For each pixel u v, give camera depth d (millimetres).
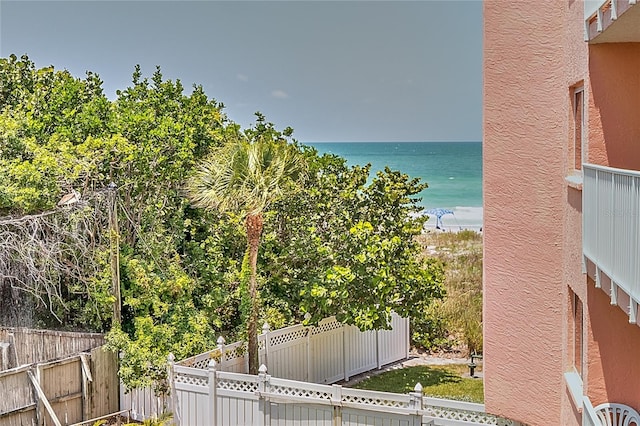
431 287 15969
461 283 27078
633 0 5355
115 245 14414
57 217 14141
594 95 6977
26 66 20250
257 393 12359
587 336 6930
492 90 8945
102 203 14586
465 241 37094
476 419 10836
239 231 16906
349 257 15609
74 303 15086
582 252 6973
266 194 13695
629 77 6941
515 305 8906
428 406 11195
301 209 17078
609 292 6148
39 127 16438
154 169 16453
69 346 14109
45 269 13984
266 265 17141
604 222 6035
